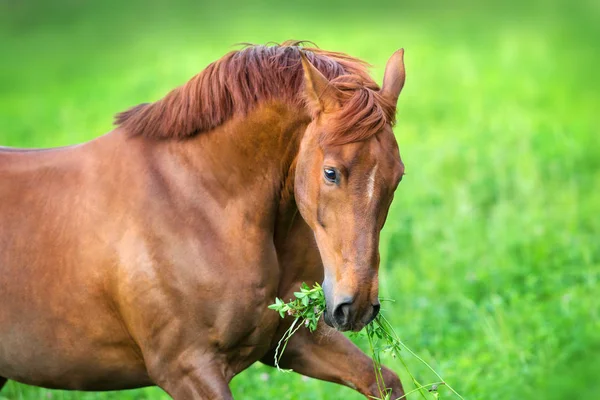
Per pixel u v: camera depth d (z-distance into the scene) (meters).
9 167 7.74
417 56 32.00
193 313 7.11
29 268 7.42
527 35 36.84
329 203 6.50
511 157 18.03
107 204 7.32
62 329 7.41
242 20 46.22
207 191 7.26
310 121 6.96
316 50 7.50
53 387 7.88
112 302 7.28
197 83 7.40
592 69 28.48
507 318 11.37
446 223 15.10
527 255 13.49
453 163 18.31
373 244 6.43
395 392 7.79
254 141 7.19
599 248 13.83
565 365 10.27
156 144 7.49
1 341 7.59
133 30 44.84
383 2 51.94
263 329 7.32
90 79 32.88
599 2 41.97
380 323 7.39
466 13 45.72
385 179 6.45
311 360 7.81
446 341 11.09
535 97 25.03
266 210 7.25
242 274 7.13
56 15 50.00
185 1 54.00
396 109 6.73
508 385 9.74
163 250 7.11
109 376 7.66
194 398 7.24
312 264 7.57
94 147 7.67
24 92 31.36
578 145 18.84
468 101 24.72
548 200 16.09
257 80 7.15
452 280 12.99
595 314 11.27
